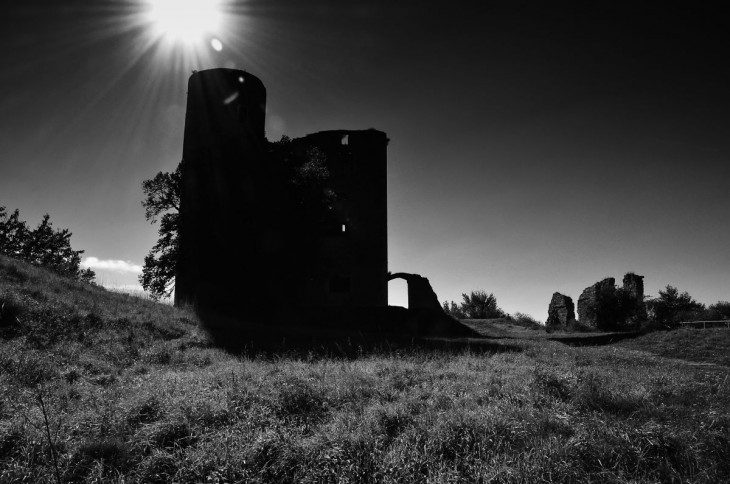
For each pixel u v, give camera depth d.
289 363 9.73
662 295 32.81
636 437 4.68
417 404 5.97
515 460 4.22
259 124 31.84
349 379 7.23
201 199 28.53
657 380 8.21
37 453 4.19
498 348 15.52
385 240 36.66
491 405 5.80
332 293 35.09
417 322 28.80
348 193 36.78
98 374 8.41
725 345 18.09
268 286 27.11
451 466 4.20
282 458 4.24
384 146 38.22
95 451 4.32
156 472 4.12
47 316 11.62
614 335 24.16
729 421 5.30
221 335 14.68
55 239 39.00
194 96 30.69
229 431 4.86
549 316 36.75
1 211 38.19
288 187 28.86
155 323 14.22
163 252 29.03
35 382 7.20
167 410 5.45
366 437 4.67
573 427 5.01
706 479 4.03
